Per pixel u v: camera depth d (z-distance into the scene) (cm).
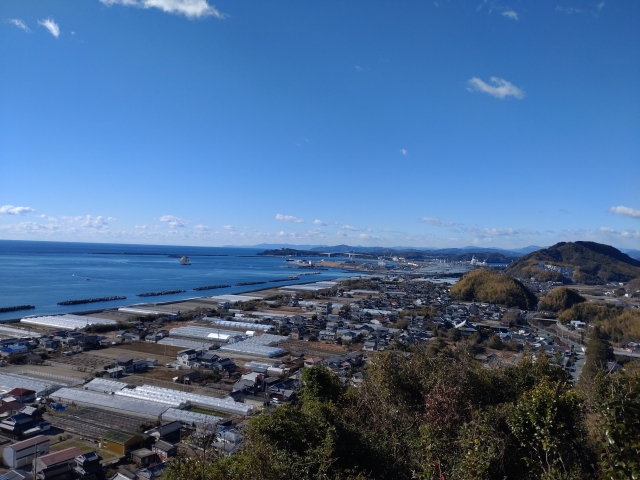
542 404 441
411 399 715
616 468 265
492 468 420
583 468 450
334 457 504
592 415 556
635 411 270
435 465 430
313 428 545
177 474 461
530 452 448
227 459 490
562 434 425
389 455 543
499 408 534
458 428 566
